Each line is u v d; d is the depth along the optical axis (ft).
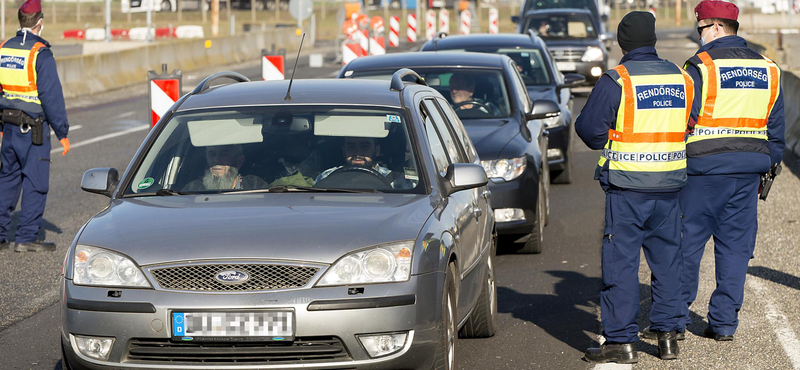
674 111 70.03
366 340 56.54
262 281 56.39
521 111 120.98
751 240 77.77
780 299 90.53
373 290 56.59
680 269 72.84
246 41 445.37
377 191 66.13
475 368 72.18
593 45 279.28
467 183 67.67
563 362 73.36
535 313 87.66
